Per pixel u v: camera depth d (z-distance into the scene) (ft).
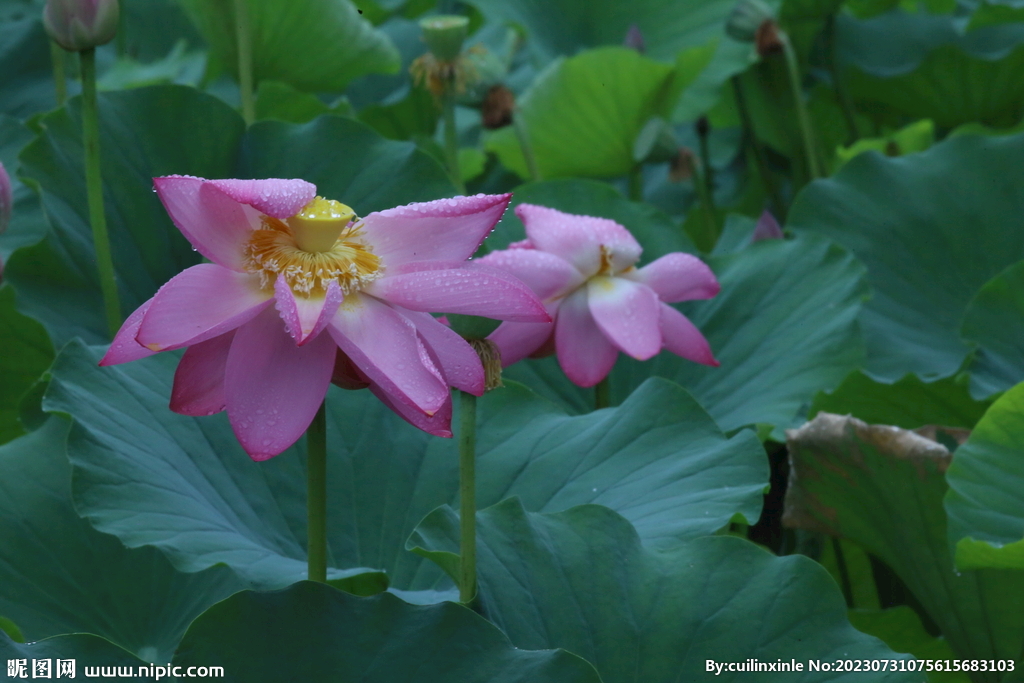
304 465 6.91
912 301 9.46
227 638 6.08
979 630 6.86
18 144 9.12
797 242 8.55
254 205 5.88
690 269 7.19
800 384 7.64
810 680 6.31
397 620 6.15
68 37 6.97
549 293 7.04
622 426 6.94
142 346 5.92
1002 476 6.70
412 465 6.95
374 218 6.07
